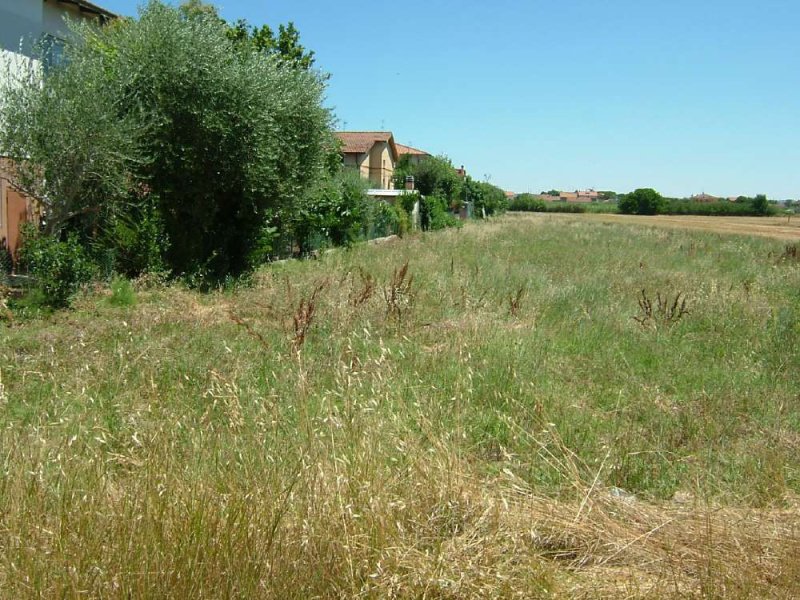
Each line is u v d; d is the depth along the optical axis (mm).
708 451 5676
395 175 55125
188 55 14391
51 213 12680
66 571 3006
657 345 9469
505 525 3826
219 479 3768
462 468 4352
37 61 15484
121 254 13555
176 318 9812
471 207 62031
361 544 3387
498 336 8633
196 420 5023
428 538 3691
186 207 14828
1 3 15320
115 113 12852
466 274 15273
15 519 3342
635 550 3785
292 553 3248
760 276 17219
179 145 14289
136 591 2975
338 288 11945
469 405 6254
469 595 3264
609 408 6816
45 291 10750
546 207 114562
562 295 12680
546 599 3307
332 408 4949
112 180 12867
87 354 7324
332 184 23188
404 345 8180
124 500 3412
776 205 99625
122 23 15695
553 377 7617
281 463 3986
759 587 3428
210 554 3133
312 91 17391
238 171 14922
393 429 4805
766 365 8656
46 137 11969
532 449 5477
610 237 34688
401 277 10781
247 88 14797
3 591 2994
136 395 5762
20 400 5805
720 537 3875
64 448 4059
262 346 7812
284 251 20391
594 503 4203
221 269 15297
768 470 5125
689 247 27750
